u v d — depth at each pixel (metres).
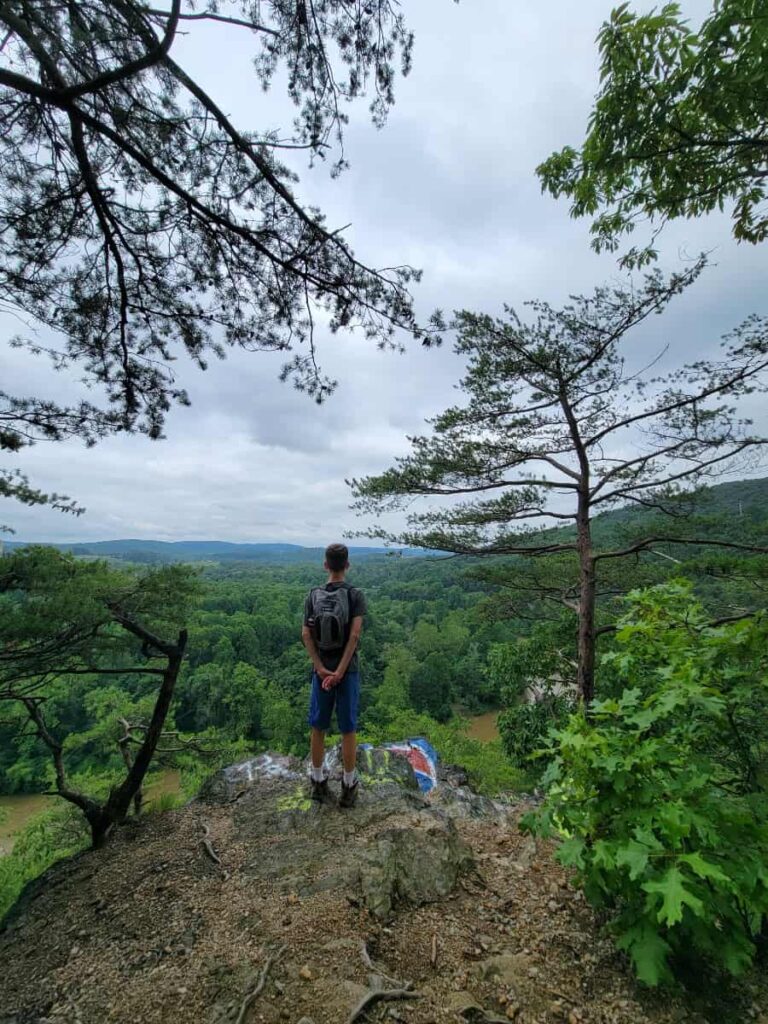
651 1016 1.69
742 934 1.58
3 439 3.54
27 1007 1.97
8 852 19.36
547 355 7.92
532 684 12.20
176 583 4.99
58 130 2.90
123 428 4.05
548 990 1.84
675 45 2.04
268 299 3.78
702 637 2.21
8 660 3.72
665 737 2.17
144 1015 1.84
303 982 1.90
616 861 1.60
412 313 3.77
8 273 3.19
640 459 8.22
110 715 25.69
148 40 2.43
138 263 3.50
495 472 9.15
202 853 3.04
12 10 2.21
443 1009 1.77
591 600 8.55
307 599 3.40
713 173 2.51
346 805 3.41
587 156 2.63
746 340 6.86
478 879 2.62
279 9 2.75
